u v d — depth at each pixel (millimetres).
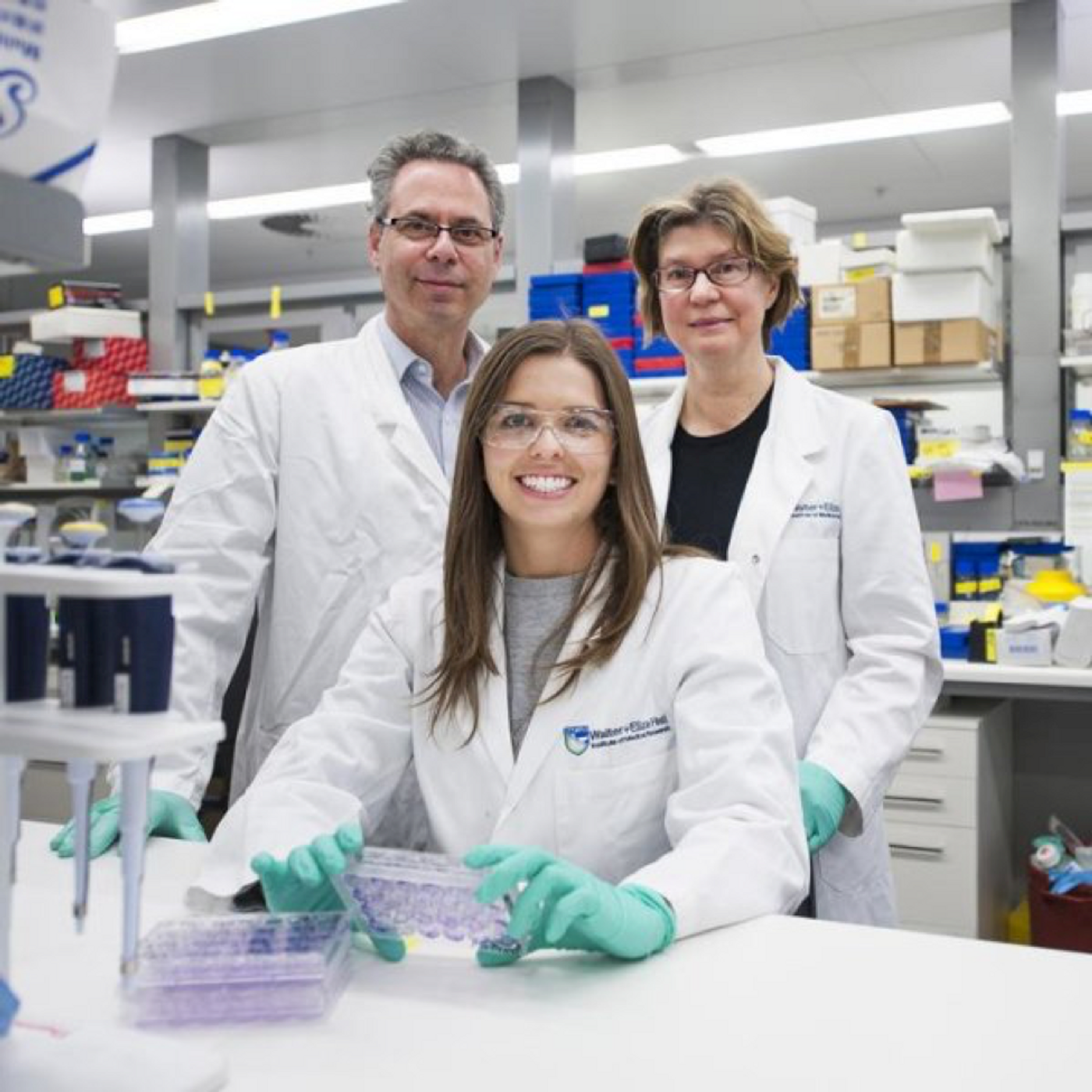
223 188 6219
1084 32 4062
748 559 1728
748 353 1805
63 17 680
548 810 1167
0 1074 726
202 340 5074
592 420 1163
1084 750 3322
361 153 5629
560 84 4438
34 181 681
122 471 4781
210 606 1716
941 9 3756
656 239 1839
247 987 854
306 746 1218
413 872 966
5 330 5590
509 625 1235
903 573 1729
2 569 725
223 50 4152
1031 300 3400
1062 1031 824
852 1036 819
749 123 5180
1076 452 3213
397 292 1835
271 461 1816
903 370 3289
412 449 1822
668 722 1188
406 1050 806
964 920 2678
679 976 934
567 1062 784
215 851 1118
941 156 5633
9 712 733
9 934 792
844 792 1584
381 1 3773
